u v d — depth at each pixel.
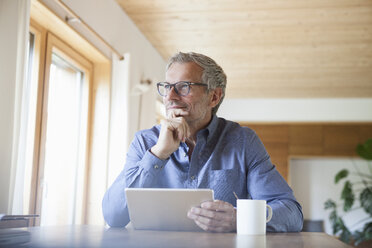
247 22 3.93
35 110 2.61
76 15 2.70
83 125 3.31
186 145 1.56
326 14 3.69
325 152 6.70
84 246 0.72
